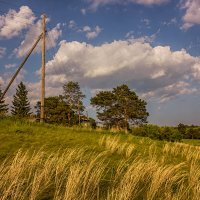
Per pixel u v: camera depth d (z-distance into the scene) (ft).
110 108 234.58
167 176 28.86
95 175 27.37
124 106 236.43
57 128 63.57
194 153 51.47
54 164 29.14
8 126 55.11
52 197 23.56
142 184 28.25
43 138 48.70
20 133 50.62
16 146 41.01
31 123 63.46
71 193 22.11
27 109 285.84
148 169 30.76
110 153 43.14
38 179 23.97
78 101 256.32
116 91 239.09
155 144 59.57
